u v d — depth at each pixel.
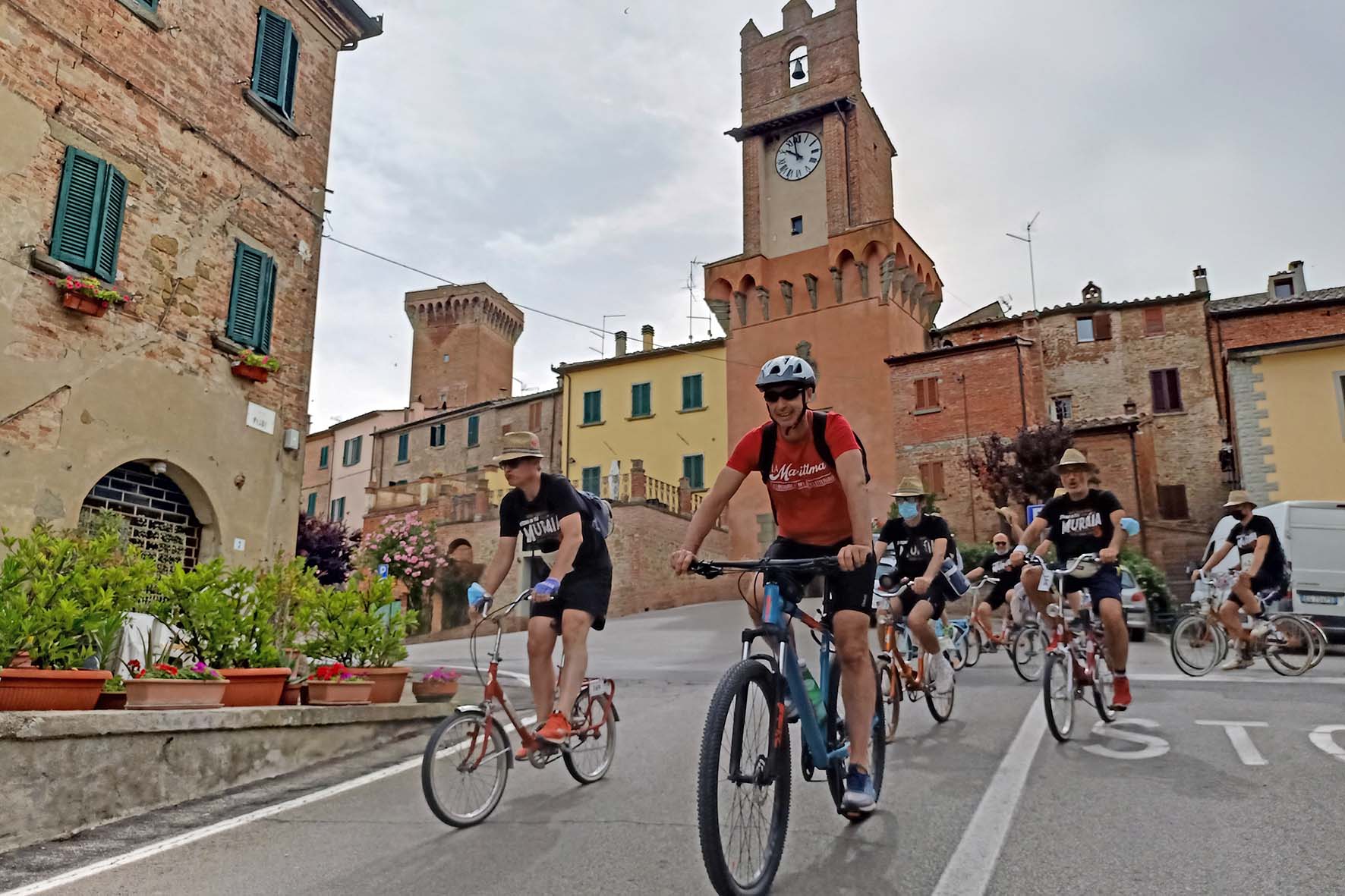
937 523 7.37
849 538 4.02
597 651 16.78
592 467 39.06
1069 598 6.93
